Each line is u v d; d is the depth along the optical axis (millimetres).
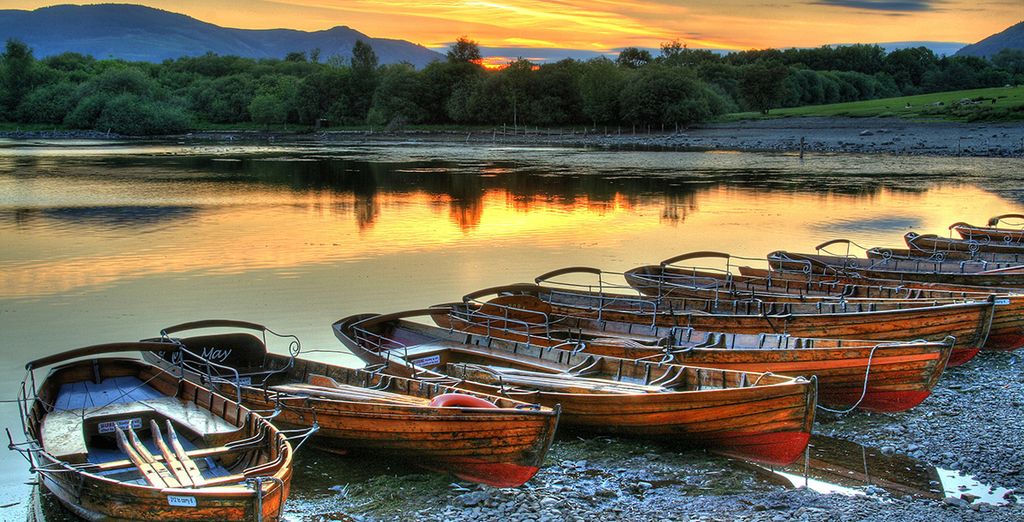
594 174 76312
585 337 22016
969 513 12938
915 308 20219
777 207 52719
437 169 82250
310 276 31625
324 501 13906
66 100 165750
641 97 150125
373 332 21891
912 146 104938
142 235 40844
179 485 11859
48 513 13617
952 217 48125
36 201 53375
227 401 14859
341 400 15367
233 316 25984
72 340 23406
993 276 26906
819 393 18297
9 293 28609
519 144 134375
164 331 19016
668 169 81875
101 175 73250
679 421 15453
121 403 15703
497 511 13273
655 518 13023
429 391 15953
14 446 14141
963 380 19891
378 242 39375
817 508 13242
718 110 157500
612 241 40094
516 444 13836
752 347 19578
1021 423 16812
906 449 15734
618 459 15430
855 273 29000
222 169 81188
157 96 171125
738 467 15172
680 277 27797
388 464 15453
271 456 13180
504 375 17469
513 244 39062
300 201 54969
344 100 179500
